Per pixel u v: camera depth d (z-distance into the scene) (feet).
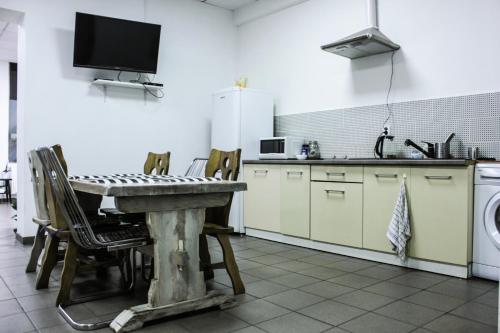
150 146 15.83
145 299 7.95
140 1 15.46
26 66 13.01
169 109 16.37
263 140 15.03
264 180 14.20
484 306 7.50
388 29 12.61
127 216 9.93
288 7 16.02
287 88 16.11
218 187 7.16
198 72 17.25
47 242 8.69
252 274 9.70
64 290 7.45
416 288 8.61
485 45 10.57
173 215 6.98
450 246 9.47
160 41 16.06
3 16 13.43
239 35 18.51
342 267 10.39
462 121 10.98
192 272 7.18
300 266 10.48
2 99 28.22
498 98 10.30
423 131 11.80
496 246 9.04
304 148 14.80
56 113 13.64
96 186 6.41
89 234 6.94
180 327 6.50
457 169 9.31
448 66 11.28
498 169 9.01
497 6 10.36
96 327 6.46
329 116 14.47
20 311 7.18
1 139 28.27
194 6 17.07
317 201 12.37
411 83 12.10
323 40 14.67
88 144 14.32
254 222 14.64
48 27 13.46
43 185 8.73
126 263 8.49
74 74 14.02
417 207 10.02
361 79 13.44
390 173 10.52
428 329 6.44
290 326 6.56
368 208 11.03
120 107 15.06
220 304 7.31
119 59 14.39
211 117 17.48
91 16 13.74
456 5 11.12
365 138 13.32
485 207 9.25
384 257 10.84
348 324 6.64
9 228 16.56
